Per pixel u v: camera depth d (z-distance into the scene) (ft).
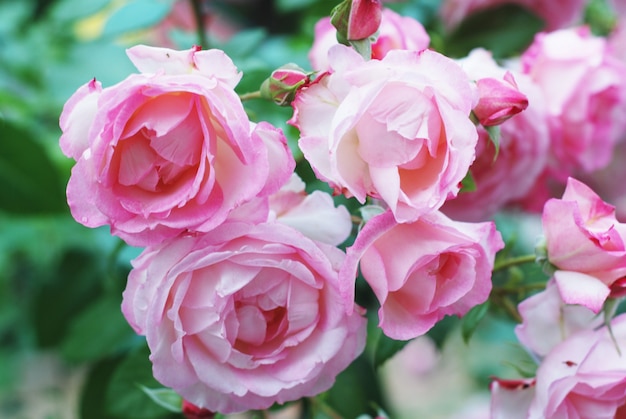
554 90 2.06
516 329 1.73
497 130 1.67
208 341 1.58
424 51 1.51
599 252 1.63
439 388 4.17
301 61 2.29
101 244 2.49
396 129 1.49
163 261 1.52
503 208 2.21
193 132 1.49
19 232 2.69
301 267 1.54
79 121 1.52
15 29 2.66
